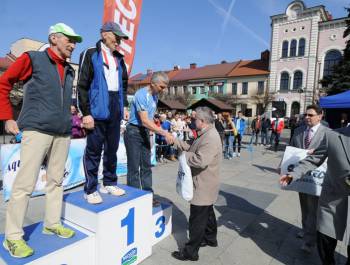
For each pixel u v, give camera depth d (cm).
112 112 260
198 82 4275
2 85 185
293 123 1458
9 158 440
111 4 497
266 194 536
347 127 224
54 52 206
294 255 306
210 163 270
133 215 263
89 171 253
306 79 3228
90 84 246
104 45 253
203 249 312
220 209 446
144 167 329
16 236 198
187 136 1051
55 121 205
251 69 3847
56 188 228
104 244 237
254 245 326
